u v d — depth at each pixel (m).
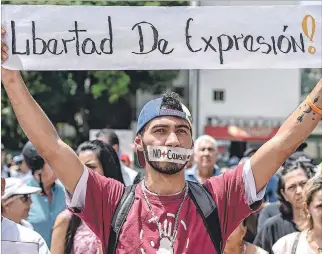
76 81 27.59
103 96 28.06
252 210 3.45
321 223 4.71
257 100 35.59
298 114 3.40
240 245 4.80
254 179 3.40
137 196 3.40
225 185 3.44
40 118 3.38
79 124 29.55
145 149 3.39
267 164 3.38
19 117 3.38
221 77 35.41
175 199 3.36
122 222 3.34
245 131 34.53
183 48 3.59
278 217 5.83
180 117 3.38
